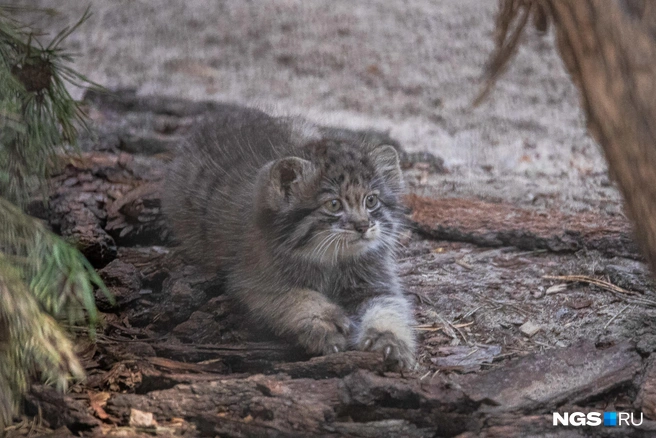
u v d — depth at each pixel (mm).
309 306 8750
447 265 10656
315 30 21516
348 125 15281
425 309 9531
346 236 8891
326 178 8969
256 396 7223
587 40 6059
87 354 8094
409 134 15461
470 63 19812
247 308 9234
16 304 6738
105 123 14414
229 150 10797
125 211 11164
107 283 9508
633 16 5723
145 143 13734
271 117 12008
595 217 11750
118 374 7719
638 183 6055
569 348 7941
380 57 19969
